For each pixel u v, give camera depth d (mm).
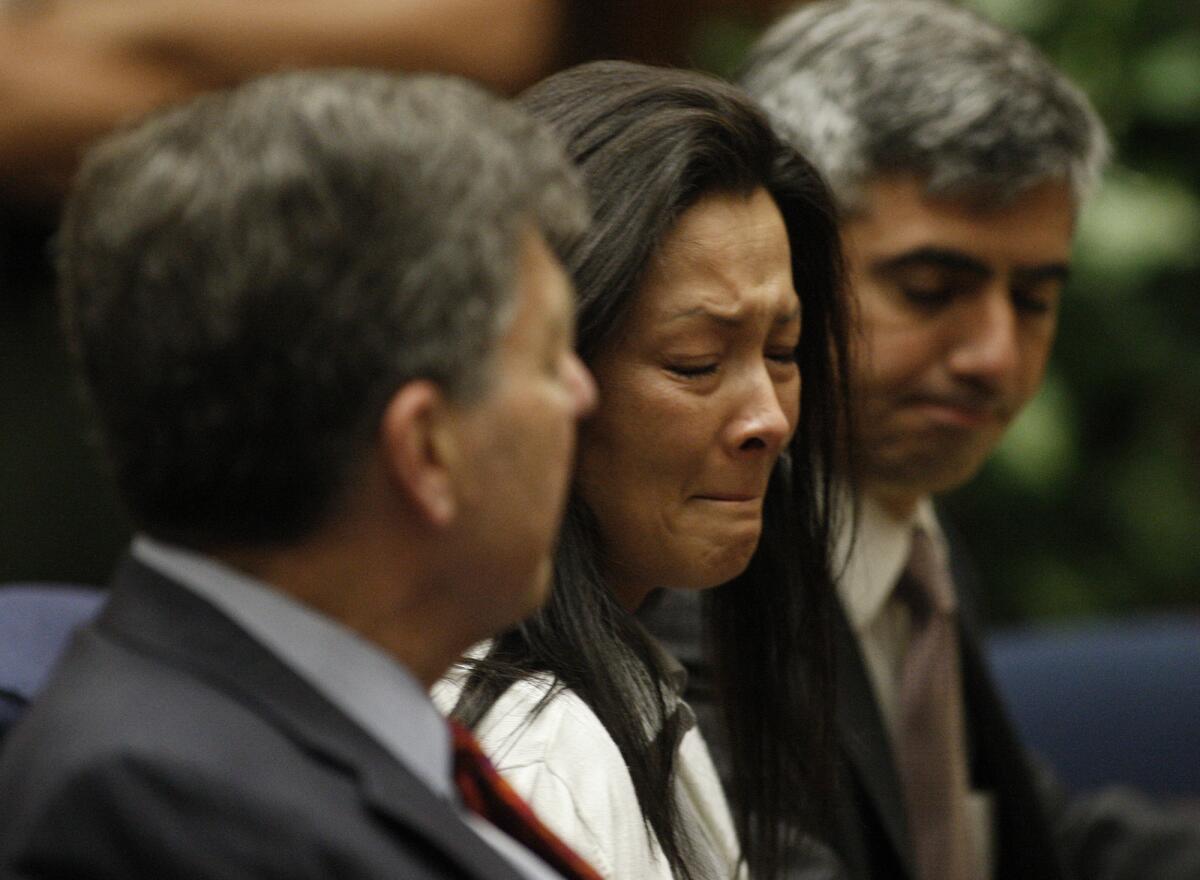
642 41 12164
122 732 2900
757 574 5328
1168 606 15039
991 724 7590
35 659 5465
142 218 3025
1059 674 9555
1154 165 14258
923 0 6859
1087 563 14914
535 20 10875
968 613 7711
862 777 6395
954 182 6480
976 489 14352
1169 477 14820
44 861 2781
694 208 4422
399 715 3229
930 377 6688
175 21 10555
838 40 6668
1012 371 6730
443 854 2986
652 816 4520
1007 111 6473
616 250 4332
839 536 5500
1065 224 6820
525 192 3219
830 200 4879
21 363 10695
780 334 4594
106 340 3064
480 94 3393
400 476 3111
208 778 2855
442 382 3105
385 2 10594
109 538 10656
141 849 2777
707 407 4438
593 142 4426
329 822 2898
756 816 5383
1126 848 8383
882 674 7156
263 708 3064
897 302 6633
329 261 2992
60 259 3262
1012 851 7555
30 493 10516
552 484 3330
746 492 4520
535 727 4289
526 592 3369
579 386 3436
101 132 10586
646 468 4461
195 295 2984
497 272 3135
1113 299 14273
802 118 6617
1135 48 14086
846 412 5289
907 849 6430
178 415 3035
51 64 10555
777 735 5387
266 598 3156
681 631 5754
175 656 3102
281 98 3148
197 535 3166
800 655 5395
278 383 3008
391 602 3242
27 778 2924
